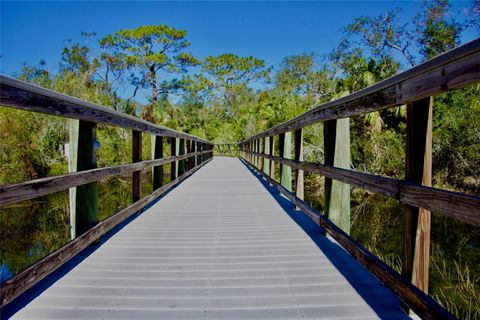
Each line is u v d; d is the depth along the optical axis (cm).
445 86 124
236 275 212
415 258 152
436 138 746
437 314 124
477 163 692
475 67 108
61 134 941
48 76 1262
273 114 1570
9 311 165
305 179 980
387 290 191
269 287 195
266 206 449
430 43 1609
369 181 190
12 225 577
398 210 713
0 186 137
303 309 169
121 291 188
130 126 332
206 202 480
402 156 821
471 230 548
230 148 2480
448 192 121
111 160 1079
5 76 139
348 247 218
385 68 1386
